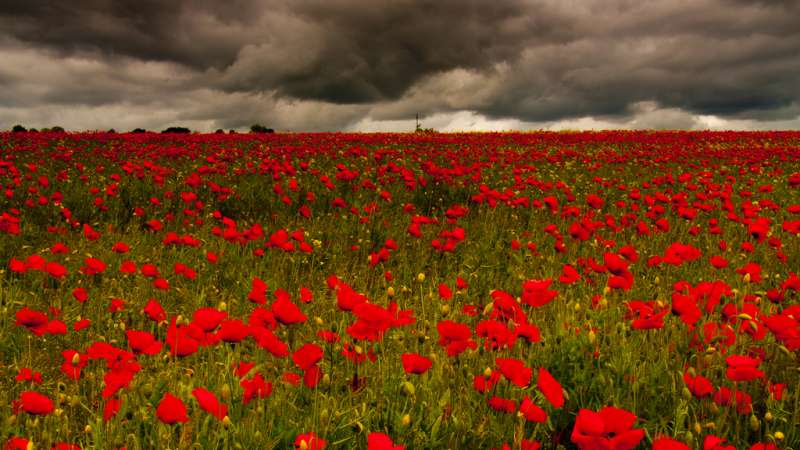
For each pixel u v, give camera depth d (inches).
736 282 187.2
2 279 189.6
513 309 107.7
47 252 225.0
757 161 562.6
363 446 89.0
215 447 83.5
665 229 227.9
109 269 211.2
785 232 268.2
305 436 76.5
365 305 92.0
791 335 98.6
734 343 114.7
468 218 313.9
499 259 240.8
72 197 324.5
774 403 98.3
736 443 89.4
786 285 142.7
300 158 531.2
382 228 278.7
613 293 153.5
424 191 373.7
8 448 89.2
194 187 348.2
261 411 89.0
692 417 99.2
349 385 104.7
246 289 192.7
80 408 113.0
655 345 124.6
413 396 94.2
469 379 103.8
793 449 91.2
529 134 1238.9
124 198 336.5
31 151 575.8
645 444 93.5
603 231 277.4
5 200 306.0
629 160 594.9
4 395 114.9
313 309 170.6
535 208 318.0
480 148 751.7
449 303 162.2
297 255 231.1
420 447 88.2
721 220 309.0
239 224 299.3
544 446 96.9
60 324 114.0
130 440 89.1
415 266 230.4
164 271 209.3
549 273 202.8
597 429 62.7
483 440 90.5
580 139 992.9
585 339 120.7
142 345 97.3
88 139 805.2
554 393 78.3
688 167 549.0
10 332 154.0
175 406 77.0
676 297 105.3
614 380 110.0
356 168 484.7
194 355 133.0
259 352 118.6
